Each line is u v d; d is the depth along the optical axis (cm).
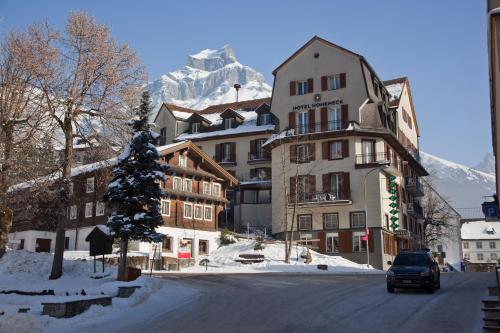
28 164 2595
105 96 2694
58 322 1386
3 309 1536
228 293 2127
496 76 1248
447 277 3056
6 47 2664
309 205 5125
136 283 2091
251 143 6169
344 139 5150
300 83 5497
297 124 5412
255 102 7062
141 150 2489
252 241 4941
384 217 5034
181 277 2977
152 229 2484
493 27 1132
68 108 2639
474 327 1241
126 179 2452
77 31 2664
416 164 6475
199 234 4791
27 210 3609
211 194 5081
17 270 2811
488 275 3194
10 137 2595
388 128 5581
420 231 6731
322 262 4400
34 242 4812
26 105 2623
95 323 1422
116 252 3834
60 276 2684
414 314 1457
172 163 4706
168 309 1705
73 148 2834
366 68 5381
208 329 1294
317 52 5456
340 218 5062
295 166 5303
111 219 2427
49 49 2597
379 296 1914
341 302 1741
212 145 6372
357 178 5047
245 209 5941
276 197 5397
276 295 2002
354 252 4944
